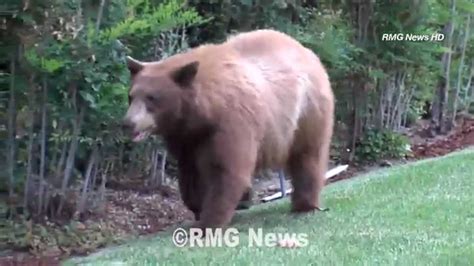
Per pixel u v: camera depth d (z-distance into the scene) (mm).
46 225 9078
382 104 13969
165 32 10961
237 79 8266
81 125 9250
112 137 9422
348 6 13836
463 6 15492
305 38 12453
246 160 8219
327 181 12523
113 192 10867
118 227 9500
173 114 7895
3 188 9219
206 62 8211
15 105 9062
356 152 13688
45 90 8984
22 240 8586
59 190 9273
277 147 8750
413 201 9695
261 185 12352
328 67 12953
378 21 13703
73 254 8484
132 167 11312
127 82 9312
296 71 9000
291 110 8852
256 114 8320
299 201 9445
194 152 8336
